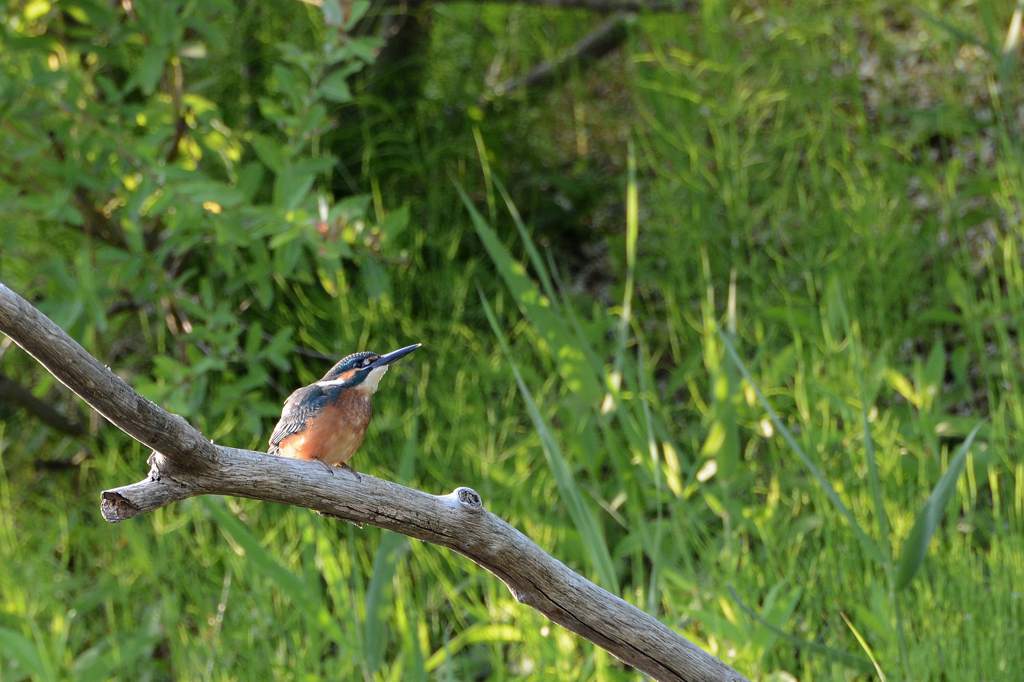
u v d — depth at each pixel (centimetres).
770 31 1441
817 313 1147
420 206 1356
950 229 1234
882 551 781
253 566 930
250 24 1357
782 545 934
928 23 1452
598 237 1480
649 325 1305
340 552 1001
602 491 1084
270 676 911
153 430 447
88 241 1160
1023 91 1433
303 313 1209
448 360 1188
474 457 1048
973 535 1006
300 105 1043
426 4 1458
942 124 1355
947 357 1227
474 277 1308
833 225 1234
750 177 1329
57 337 420
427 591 1038
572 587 553
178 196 1011
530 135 1512
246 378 1074
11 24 1120
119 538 1107
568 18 1656
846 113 1498
